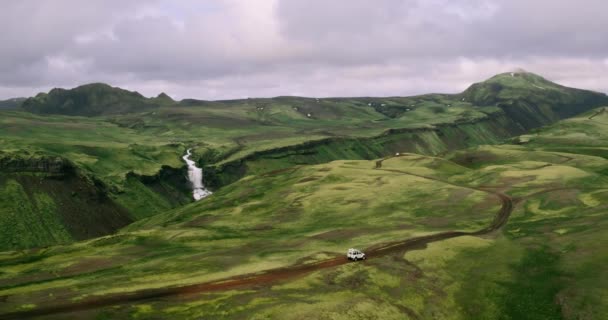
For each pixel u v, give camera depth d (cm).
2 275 8712
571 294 6850
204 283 7350
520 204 13838
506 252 9088
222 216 16750
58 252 10812
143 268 8725
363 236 11169
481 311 6831
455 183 18825
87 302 6519
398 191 17525
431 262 8575
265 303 6328
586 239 9081
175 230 13312
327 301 6400
